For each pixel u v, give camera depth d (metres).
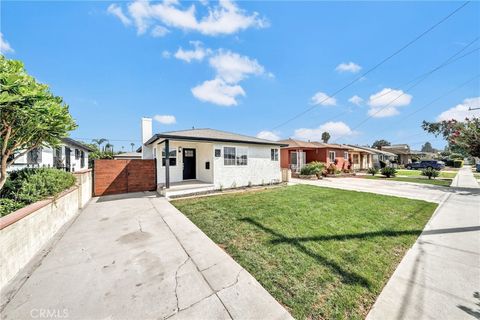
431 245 3.69
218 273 2.69
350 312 2.04
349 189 10.22
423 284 2.51
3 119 3.09
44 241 3.56
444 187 11.26
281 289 2.37
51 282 2.47
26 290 2.31
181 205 6.59
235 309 2.04
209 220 4.99
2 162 3.38
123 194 8.65
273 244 3.60
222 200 7.35
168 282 2.48
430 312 2.03
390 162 34.31
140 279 2.54
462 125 11.80
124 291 2.30
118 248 3.45
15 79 2.78
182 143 10.80
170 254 3.23
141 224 4.73
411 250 3.49
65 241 3.73
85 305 2.08
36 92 2.98
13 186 3.66
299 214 5.48
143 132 11.58
